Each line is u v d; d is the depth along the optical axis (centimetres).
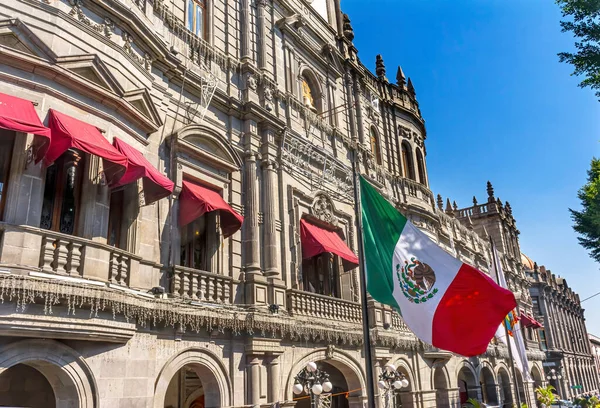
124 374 1155
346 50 2708
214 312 1411
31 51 1095
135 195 1308
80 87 1157
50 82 1111
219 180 1639
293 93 2108
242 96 1831
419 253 1209
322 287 2072
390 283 1199
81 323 1029
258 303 1605
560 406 4412
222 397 1420
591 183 2083
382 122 2962
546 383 4719
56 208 1140
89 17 1253
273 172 1833
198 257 1566
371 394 1012
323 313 1877
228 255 1611
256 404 1483
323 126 2248
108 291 1071
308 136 2117
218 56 1775
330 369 2156
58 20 1156
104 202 1196
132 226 1281
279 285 1695
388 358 2153
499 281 2991
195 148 1540
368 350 1042
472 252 3759
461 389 3506
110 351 1130
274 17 2125
